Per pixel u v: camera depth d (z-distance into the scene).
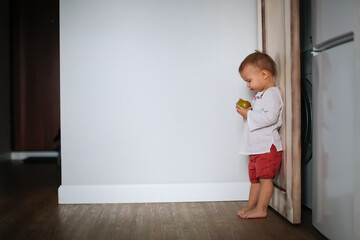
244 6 2.14
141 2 2.10
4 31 4.10
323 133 1.42
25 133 4.33
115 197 2.08
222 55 2.13
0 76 3.96
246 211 1.80
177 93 2.12
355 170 1.16
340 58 1.27
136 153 2.11
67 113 2.07
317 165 1.49
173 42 2.12
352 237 1.19
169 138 2.12
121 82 2.10
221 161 2.14
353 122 1.18
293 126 1.57
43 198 2.21
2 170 3.38
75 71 2.07
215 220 1.71
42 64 4.32
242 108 1.78
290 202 1.61
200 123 2.13
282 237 1.47
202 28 2.12
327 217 1.39
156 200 2.10
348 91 1.21
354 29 1.16
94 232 1.55
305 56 1.84
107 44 2.09
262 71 1.71
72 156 2.08
